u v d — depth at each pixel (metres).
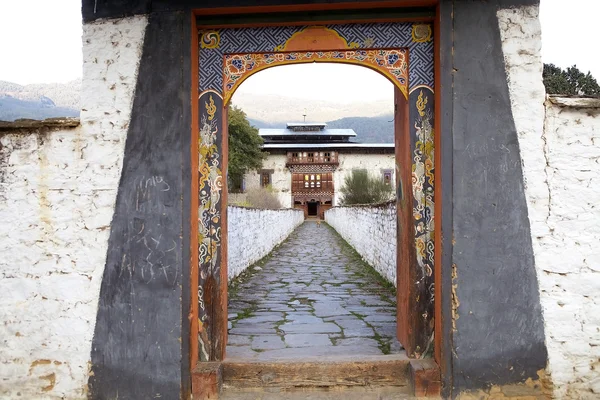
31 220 4.57
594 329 4.38
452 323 4.35
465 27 4.38
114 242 4.48
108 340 4.46
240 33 4.66
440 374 4.40
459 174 4.37
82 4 4.55
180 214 4.42
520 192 4.39
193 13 4.51
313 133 62.84
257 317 7.36
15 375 4.52
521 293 4.37
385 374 4.69
